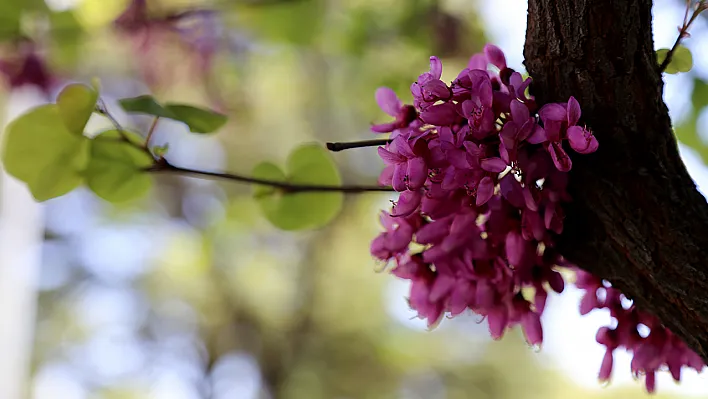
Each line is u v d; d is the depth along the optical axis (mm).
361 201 3375
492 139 840
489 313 868
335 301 3938
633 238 846
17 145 932
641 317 875
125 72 2148
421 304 877
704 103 1016
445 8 1437
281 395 3982
